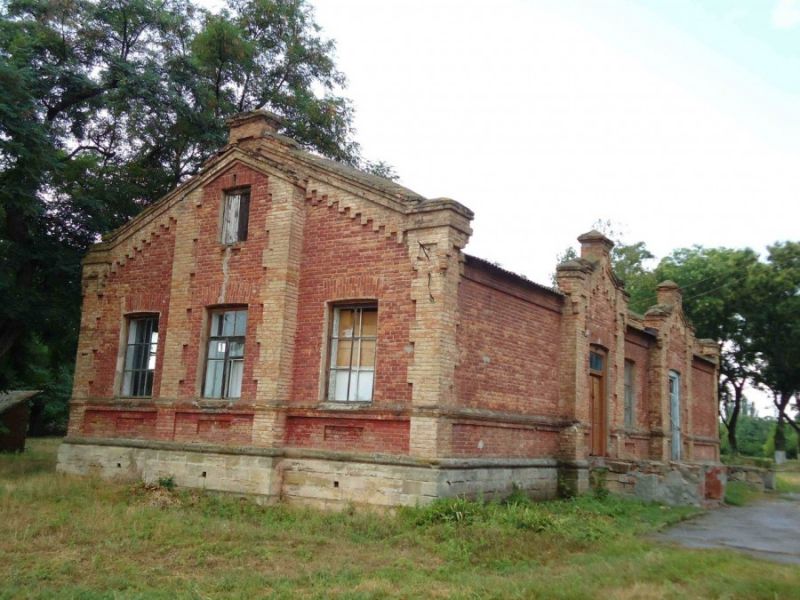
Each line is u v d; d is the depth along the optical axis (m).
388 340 15.30
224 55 29.70
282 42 32.78
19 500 14.83
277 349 16.38
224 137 27.53
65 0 24.03
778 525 16.33
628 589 9.06
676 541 13.37
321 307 16.42
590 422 20.98
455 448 14.90
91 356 20.22
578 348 19.25
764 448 68.75
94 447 19.22
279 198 17.22
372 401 15.32
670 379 28.16
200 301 18.11
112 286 20.28
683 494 19.08
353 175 16.47
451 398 14.75
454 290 15.11
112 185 26.41
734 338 46.09
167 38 28.16
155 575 9.77
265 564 10.52
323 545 11.88
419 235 15.24
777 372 46.16
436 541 12.15
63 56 24.58
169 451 17.58
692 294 47.06
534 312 18.41
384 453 14.82
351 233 16.31
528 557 11.18
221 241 18.30
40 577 9.45
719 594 8.85
